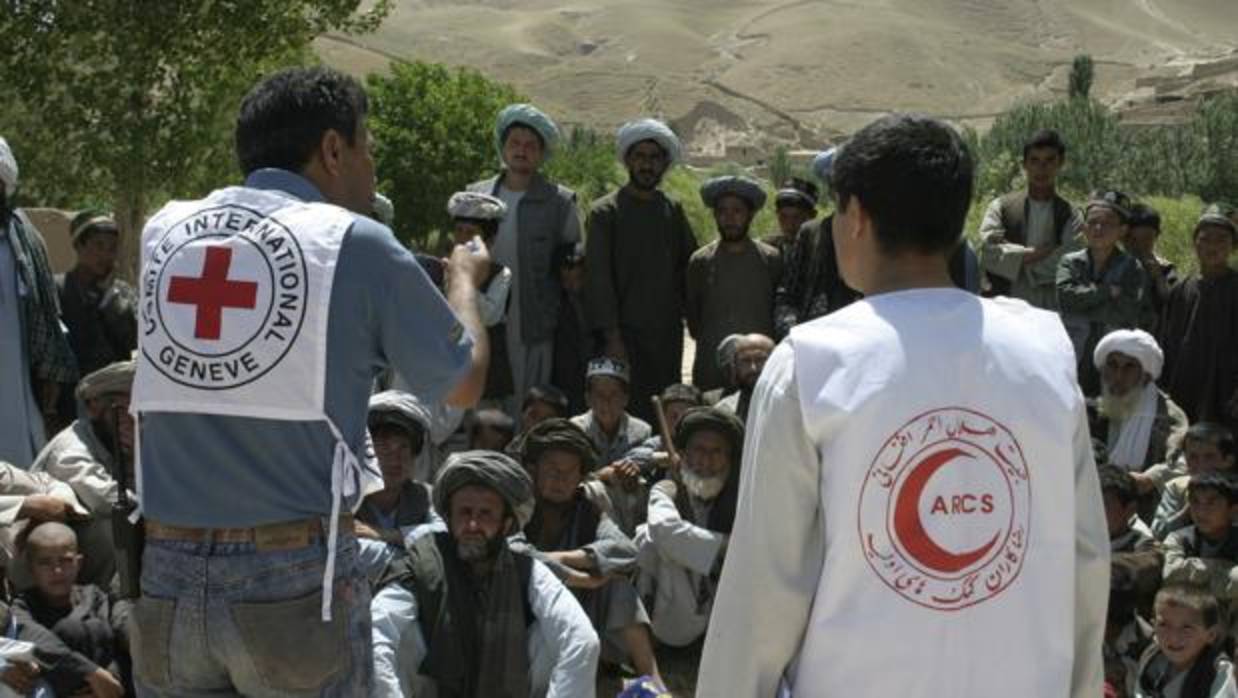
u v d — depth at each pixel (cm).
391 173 2691
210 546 310
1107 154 3891
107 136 1634
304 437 309
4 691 542
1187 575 652
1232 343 885
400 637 546
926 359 277
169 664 315
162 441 313
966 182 289
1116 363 828
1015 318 286
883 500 274
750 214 888
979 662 277
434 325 319
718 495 707
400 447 641
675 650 720
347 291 312
